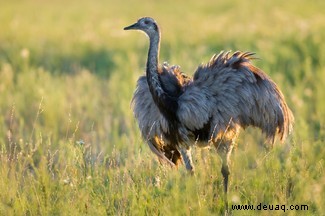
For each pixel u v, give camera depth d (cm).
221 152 2211
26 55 4116
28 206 1964
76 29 6191
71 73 4394
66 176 2086
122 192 1973
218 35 5334
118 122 3092
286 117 2291
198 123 2161
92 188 1997
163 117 2175
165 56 4672
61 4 9188
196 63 4109
